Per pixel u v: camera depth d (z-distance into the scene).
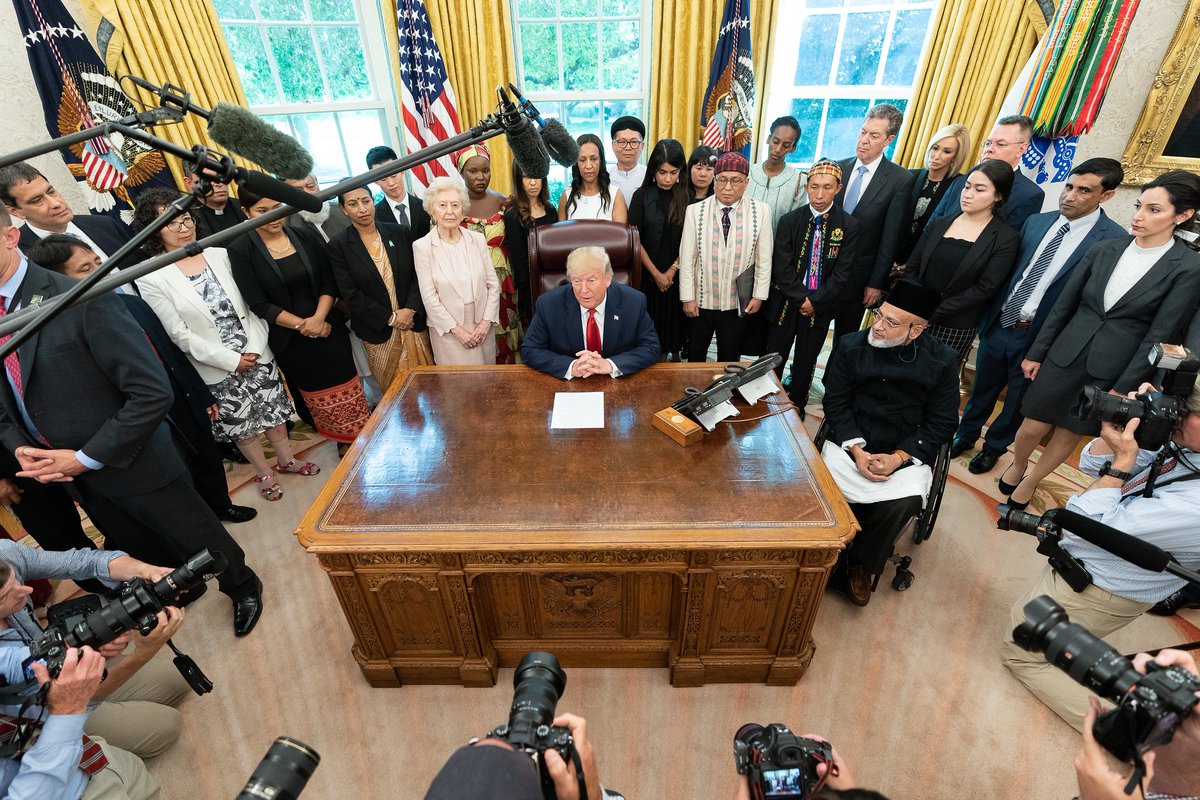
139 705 1.73
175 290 2.34
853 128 4.55
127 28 3.13
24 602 1.34
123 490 1.80
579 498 1.73
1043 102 3.12
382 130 4.57
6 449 1.92
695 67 4.15
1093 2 2.86
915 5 3.92
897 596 2.33
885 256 3.22
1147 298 2.16
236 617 2.23
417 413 2.20
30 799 1.12
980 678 2.00
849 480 2.23
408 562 1.68
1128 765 0.88
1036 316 2.68
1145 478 1.56
